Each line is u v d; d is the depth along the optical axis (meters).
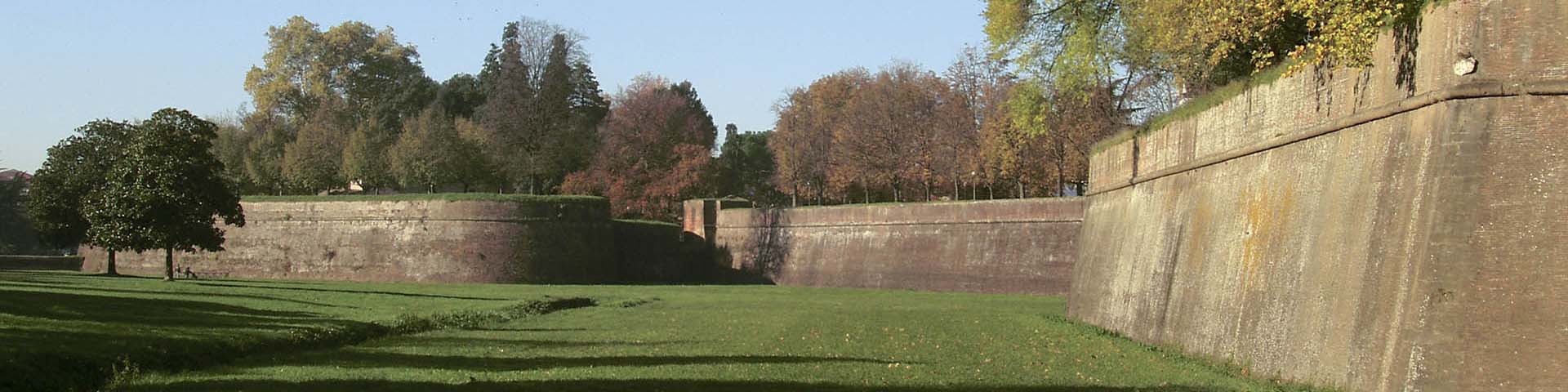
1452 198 21.69
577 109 139.00
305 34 144.38
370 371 29.08
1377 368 22.69
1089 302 47.53
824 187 112.31
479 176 119.94
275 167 121.00
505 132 119.94
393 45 153.62
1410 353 21.64
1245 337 29.25
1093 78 58.22
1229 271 31.02
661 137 119.56
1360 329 23.53
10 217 135.25
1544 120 21.45
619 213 116.44
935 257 82.69
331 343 37.06
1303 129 27.83
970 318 49.34
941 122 96.88
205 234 73.31
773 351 35.06
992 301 65.50
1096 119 74.50
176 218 71.44
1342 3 25.83
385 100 147.12
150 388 25.61
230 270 99.38
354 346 36.16
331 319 42.66
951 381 27.81
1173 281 35.81
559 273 93.88
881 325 45.28
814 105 115.62
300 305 50.28
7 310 36.91
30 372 25.25
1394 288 22.62
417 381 27.16
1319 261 25.88
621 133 119.25
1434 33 22.59
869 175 102.06
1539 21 21.58
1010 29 59.56
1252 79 30.84
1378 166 24.16
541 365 31.09
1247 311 29.33
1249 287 29.44
